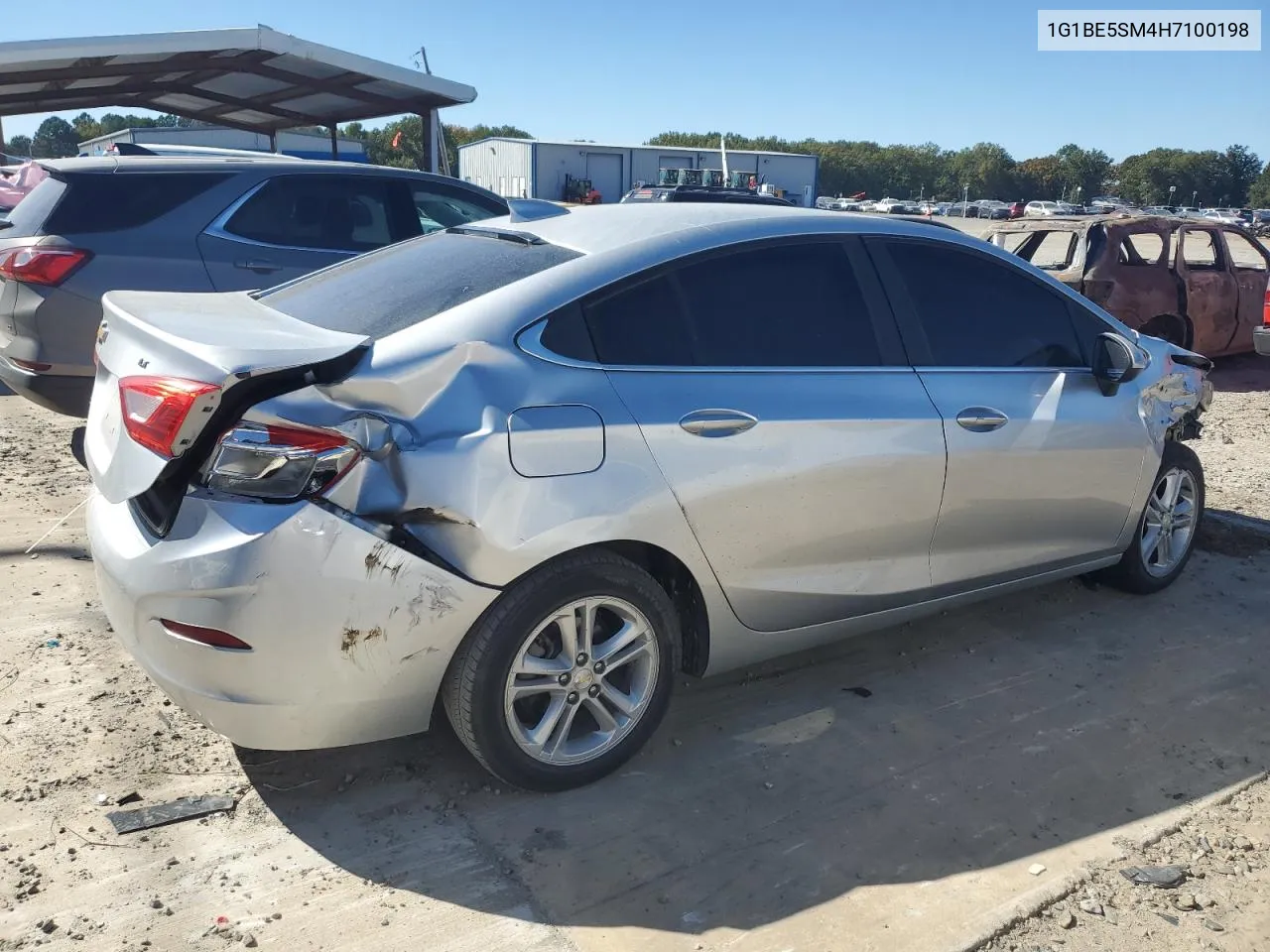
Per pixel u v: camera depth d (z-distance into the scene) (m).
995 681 3.86
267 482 2.49
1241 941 2.52
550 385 2.81
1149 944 2.50
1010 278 3.99
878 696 3.71
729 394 3.11
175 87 13.64
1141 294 10.19
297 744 2.67
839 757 3.29
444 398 2.67
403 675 2.66
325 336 2.75
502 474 2.68
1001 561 3.93
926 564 3.67
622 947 2.43
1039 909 2.61
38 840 2.71
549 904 2.57
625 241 3.21
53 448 6.39
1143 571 4.61
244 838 2.77
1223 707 3.71
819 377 3.32
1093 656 4.09
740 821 2.94
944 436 3.53
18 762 3.04
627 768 3.19
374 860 2.71
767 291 3.33
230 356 2.50
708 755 3.28
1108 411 4.09
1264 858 2.85
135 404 2.61
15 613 3.99
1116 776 3.23
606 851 2.78
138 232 5.74
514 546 2.69
